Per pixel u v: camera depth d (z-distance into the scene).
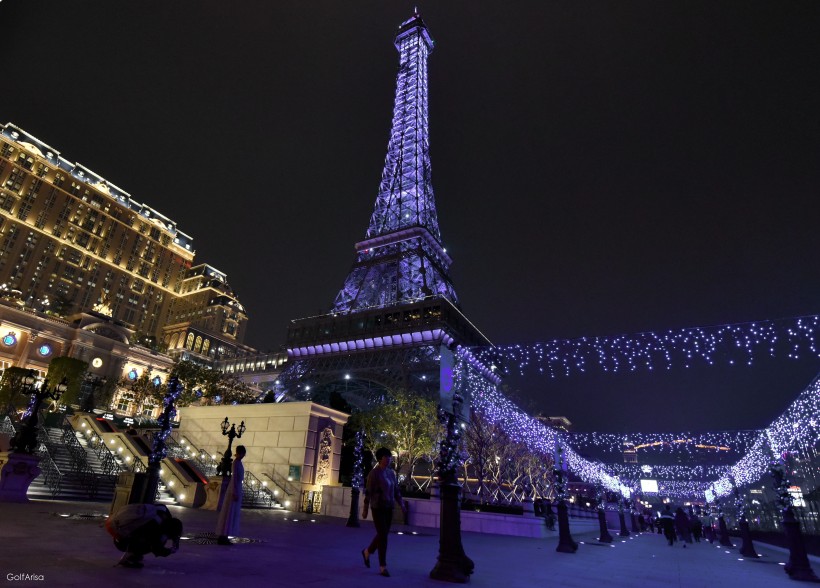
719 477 80.38
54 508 16.95
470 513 26.97
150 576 7.16
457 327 83.06
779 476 14.62
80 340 93.25
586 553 17.25
